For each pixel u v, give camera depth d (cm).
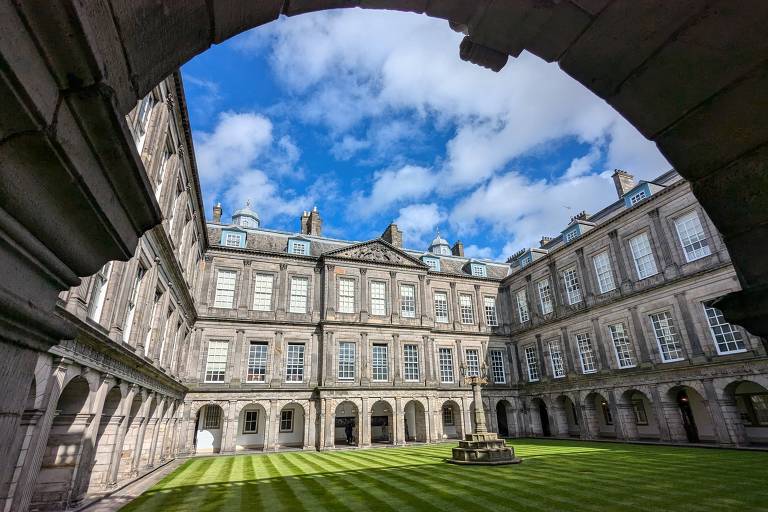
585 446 2211
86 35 121
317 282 3095
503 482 1216
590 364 2686
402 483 1266
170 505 1027
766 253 229
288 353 2870
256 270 2983
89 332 855
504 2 237
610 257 2591
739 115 228
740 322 243
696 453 1714
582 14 231
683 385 2084
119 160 166
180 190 1812
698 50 222
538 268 3275
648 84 248
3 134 127
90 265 204
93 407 977
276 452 2547
